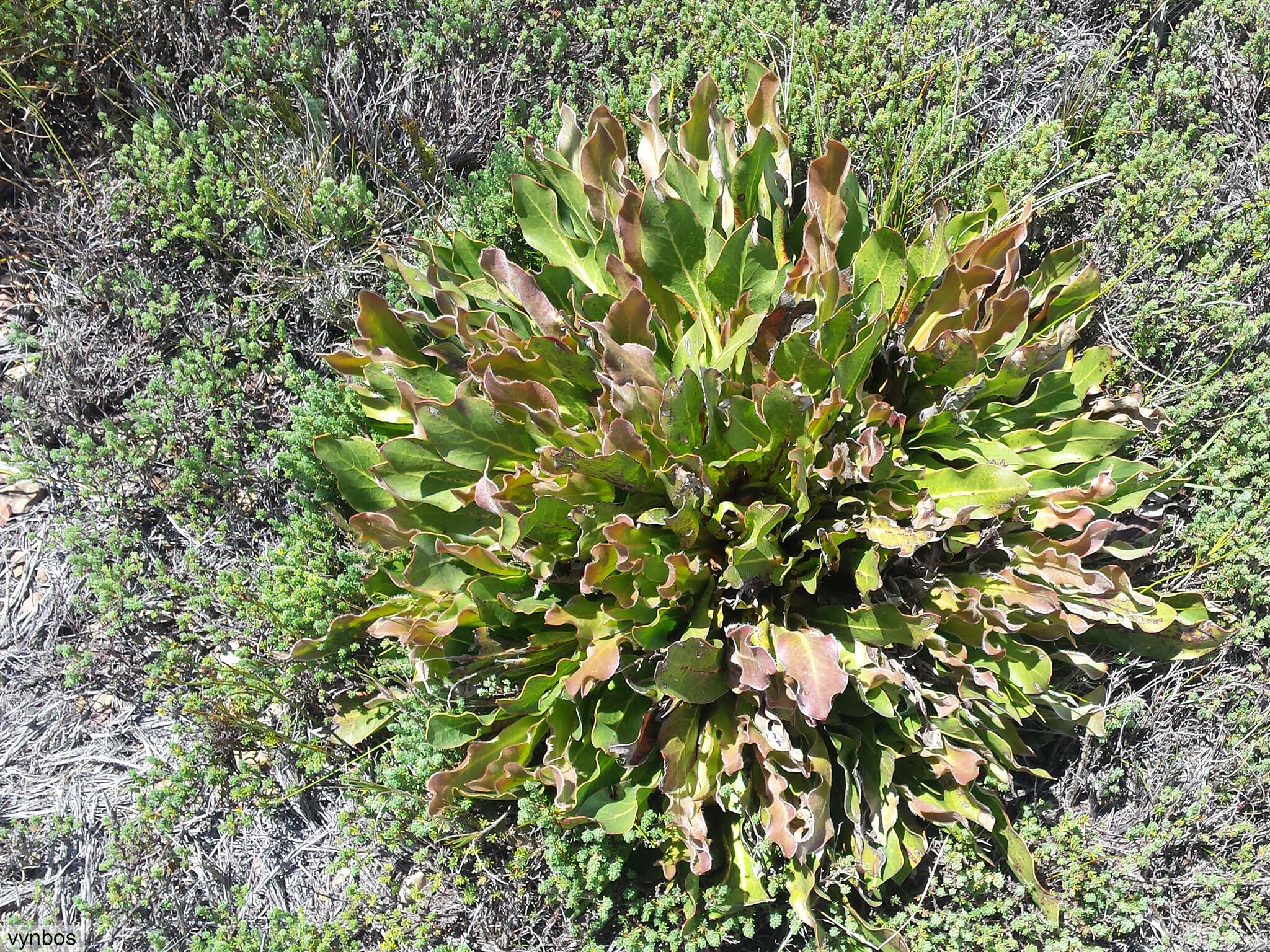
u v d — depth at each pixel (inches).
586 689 23.1
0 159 32.3
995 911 25.3
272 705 28.2
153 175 30.9
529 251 31.1
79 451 29.5
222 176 31.2
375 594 27.3
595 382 26.7
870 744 25.4
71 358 30.6
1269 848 25.7
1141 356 29.9
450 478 26.3
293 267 31.5
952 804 25.2
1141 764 27.2
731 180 27.8
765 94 27.9
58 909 26.3
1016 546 25.8
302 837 27.5
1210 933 25.6
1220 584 27.7
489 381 24.3
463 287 27.2
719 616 25.2
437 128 33.5
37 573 29.4
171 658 27.4
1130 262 30.3
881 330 24.2
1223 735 27.3
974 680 25.2
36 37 31.7
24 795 27.6
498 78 33.6
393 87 33.8
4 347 31.1
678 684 23.4
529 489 25.0
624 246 26.2
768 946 26.1
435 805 24.0
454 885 26.4
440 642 25.6
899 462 25.5
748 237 24.5
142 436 29.8
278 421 31.0
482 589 24.8
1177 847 26.7
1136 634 27.5
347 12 33.1
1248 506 28.1
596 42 33.9
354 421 28.7
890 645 24.8
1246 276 29.1
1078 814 26.7
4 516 29.8
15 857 26.6
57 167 32.6
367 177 33.6
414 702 26.6
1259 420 27.9
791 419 24.3
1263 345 29.9
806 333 24.3
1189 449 29.0
